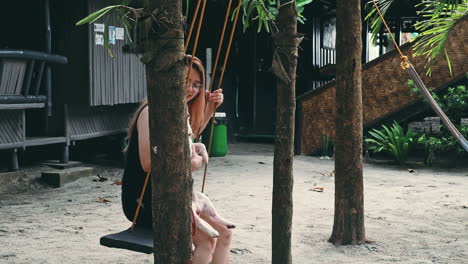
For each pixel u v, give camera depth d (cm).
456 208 839
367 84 1412
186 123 308
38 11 1085
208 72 1409
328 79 1756
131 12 309
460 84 1354
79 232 690
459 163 1287
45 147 1201
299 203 869
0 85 930
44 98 1027
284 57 430
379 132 1343
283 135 440
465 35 1340
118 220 754
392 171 1223
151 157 307
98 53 1117
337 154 642
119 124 1249
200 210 400
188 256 310
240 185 1022
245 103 1788
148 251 350
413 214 800
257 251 609
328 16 1847
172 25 299
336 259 589
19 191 954
